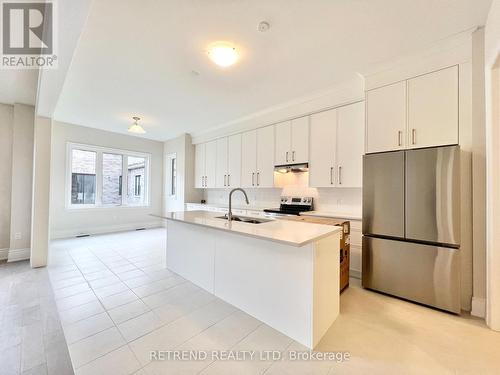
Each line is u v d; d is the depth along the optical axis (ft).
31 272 10.15
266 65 8.48
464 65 7.09
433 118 7.63
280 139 13.02
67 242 15.42
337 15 6.02
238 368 4.89
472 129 6.95
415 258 7.63
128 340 5.74
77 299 7.77
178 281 9.29
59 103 12.29
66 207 16.61
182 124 16.39
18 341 5.66
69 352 5.30
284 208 13.74
